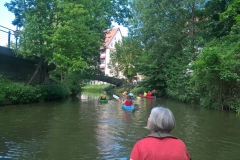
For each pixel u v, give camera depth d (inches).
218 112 619.5
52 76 1311.5
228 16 768.9
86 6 792.9
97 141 314.7
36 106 638.5
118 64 1878.7
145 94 1173.7
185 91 949.8
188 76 931.3
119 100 945.5
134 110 638.5
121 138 332.2
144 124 435.5
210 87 698.2
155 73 1240.2
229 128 410.3
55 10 699.4
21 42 655.1
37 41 680.4
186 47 971.3
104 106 714.8
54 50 680.4
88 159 247.8
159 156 97.1
